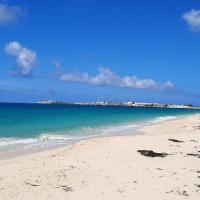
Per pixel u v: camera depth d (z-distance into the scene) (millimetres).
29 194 14016
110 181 16125
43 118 63438
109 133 40125
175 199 13852
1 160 21188
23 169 18281
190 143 27562
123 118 75188
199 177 17062
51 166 19062
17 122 50938
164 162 20359
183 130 41031
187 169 18656
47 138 32781
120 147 25172
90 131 41906
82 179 16391
